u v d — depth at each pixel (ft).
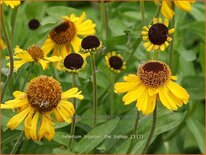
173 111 2.32
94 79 2.12
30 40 2.47
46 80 1.89
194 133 2.67
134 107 2.38
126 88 1.88
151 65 1.90
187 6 2.30
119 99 2.47
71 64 2.03
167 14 2.29
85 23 2.35
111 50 2.53
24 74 2.42
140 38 2.42
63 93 1.93
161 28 1.96
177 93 1.86
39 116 1.98
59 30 2.30
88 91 2.42
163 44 1.97
